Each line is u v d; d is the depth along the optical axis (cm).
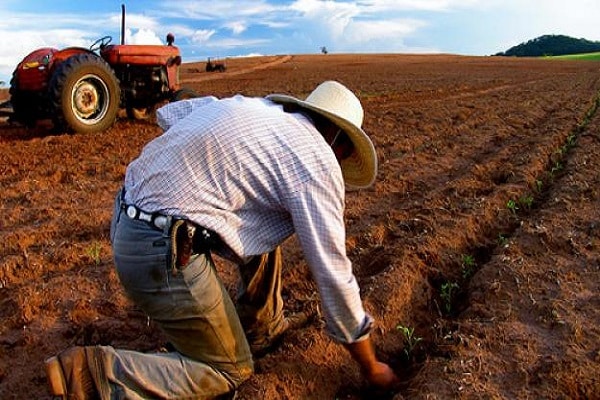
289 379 347
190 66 4900
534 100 1747
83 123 1081
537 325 398
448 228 563
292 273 491
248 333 370
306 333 379
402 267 471
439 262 504
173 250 270
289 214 287
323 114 284
